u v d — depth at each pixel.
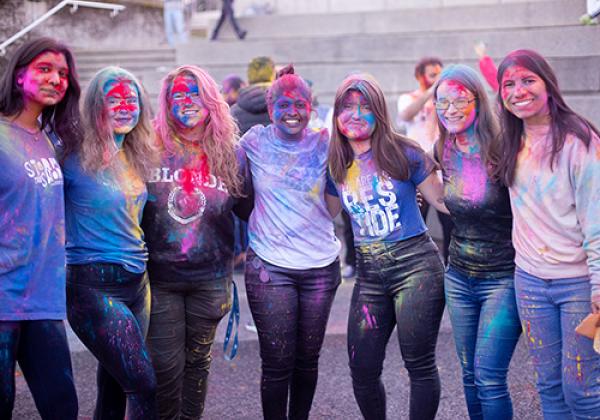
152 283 3.68
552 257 3.22
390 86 10.32
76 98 3.33
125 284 3.43
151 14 12.91
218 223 3.72
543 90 3.18
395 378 5.03
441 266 3.76
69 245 3.40
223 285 3.79
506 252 3.49
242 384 5.02
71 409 3.15
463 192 3.52
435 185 3.76
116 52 11.69
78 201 3.37
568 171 3.16
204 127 3.71
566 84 8.87
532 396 4.62
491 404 3.46
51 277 3.13
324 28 11.59
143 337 3.53
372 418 3.82
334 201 3.89
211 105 3.64
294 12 13.20
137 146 3.55
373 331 3.75
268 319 3.75
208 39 12.44
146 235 3.66
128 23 12.56
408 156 3.69
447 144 3.59
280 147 3.82
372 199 3.69
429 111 7.11
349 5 12.88
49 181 3.13
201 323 3.78
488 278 3.53
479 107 3.48
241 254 7.20
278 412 3.83
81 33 11.83
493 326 3.47
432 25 10.97
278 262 3.75
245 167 3.81
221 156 3.69
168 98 3.66
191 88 3.62
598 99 8.55
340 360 5.41
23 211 3.04
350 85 3.63
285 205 3.76
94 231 3.38
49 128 3.37
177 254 3.64
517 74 3.21
